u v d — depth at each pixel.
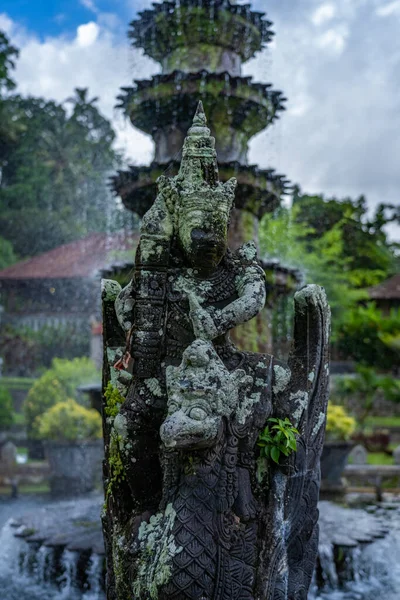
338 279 20.02
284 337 10.68
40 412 12.58
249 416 2.50
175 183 2.68
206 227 2.58
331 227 23.62
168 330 2.63
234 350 2.68
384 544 4.75
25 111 33.56
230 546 2.35
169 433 2.27
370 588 4.38
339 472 8.45
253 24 6.35
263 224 15.53
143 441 2.56
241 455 2.50
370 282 25.22
